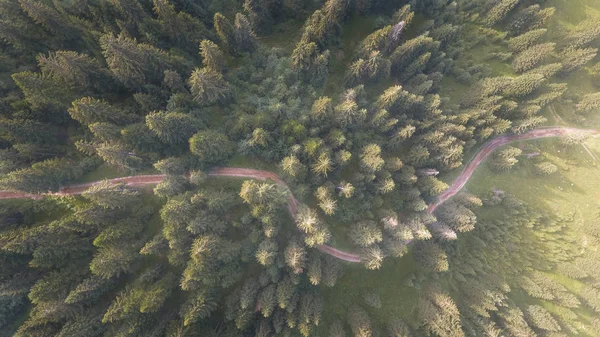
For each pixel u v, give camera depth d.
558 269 69.44
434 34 75.25
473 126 68.06
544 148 77.12
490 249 69.06
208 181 57.06
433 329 59.25
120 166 54.91
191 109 56.41
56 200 52.22
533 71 74.75
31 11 49.31
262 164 58.59
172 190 49.19
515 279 68.00
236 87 63.91
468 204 67.94
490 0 79.38
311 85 67.38
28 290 45.66
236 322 48.97
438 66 73.06
